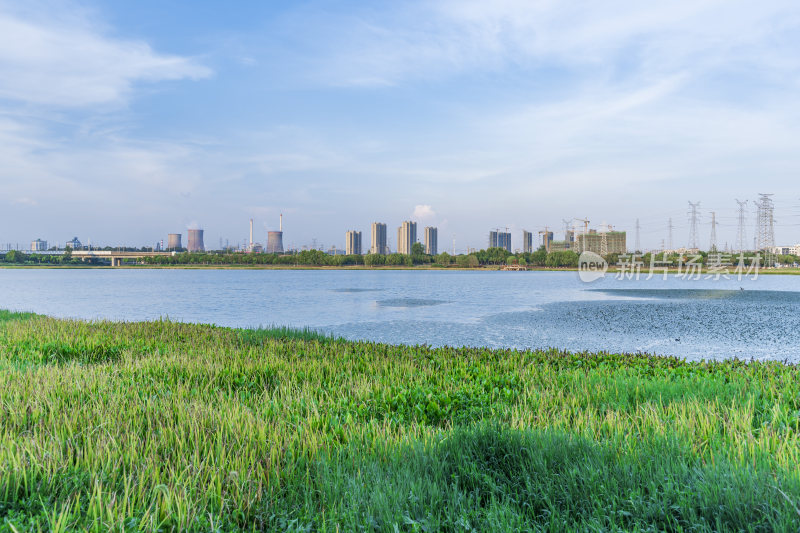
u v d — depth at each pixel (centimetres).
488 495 425
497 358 1154
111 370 963
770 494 371
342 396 755
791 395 706
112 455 472
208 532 363
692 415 582
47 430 538
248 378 916
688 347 1716
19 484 405
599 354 1208
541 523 381
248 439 518
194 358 1089
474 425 582
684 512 366
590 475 424
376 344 1399
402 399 725
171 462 473
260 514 389
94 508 364
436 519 371
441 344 1800
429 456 477
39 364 984
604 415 656
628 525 360
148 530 354
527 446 501
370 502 390
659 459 450
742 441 496
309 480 435
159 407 651
